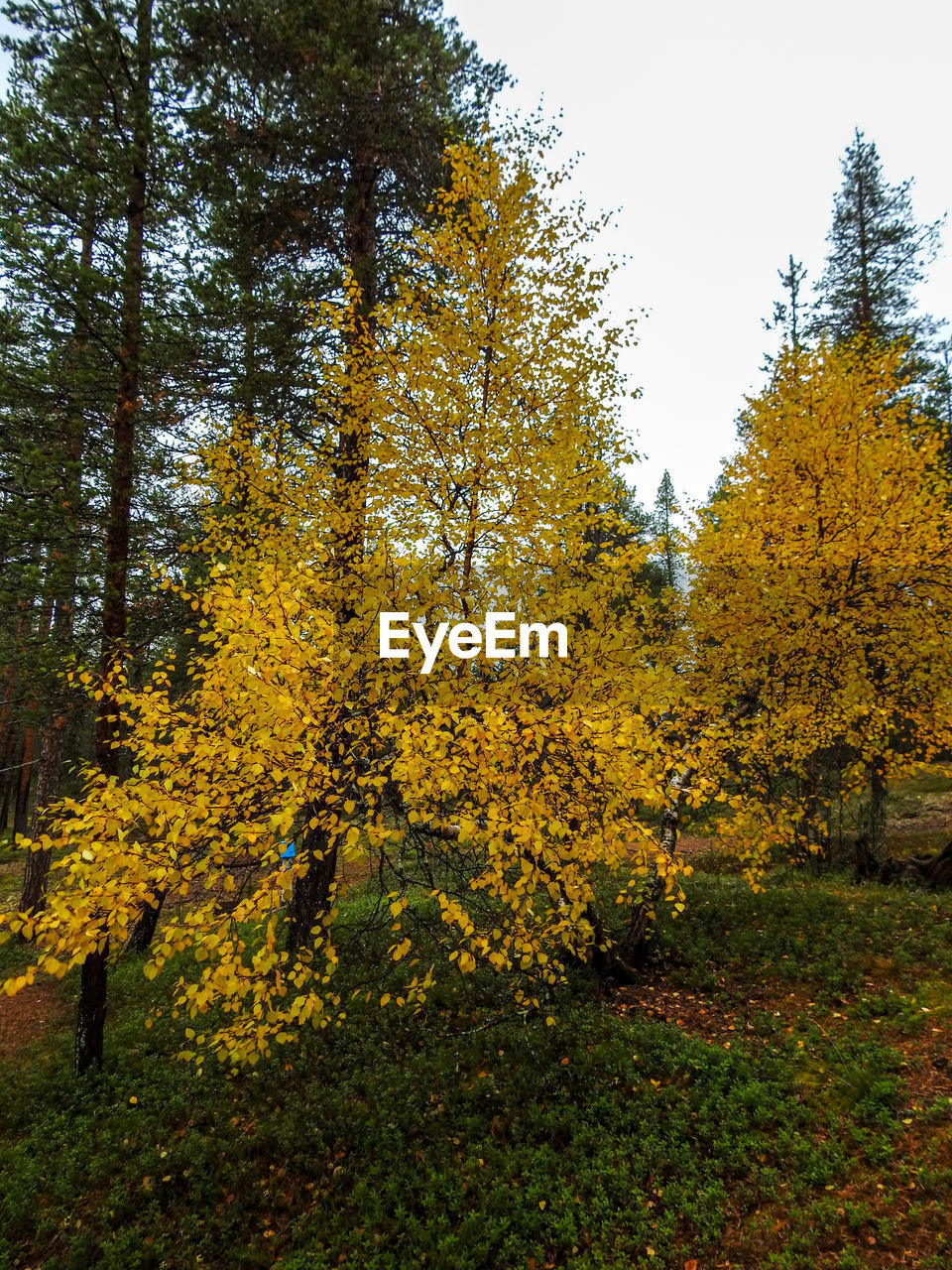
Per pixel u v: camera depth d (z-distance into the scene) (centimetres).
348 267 942
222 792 434
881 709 867
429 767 404
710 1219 440
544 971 622
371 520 650
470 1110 577
